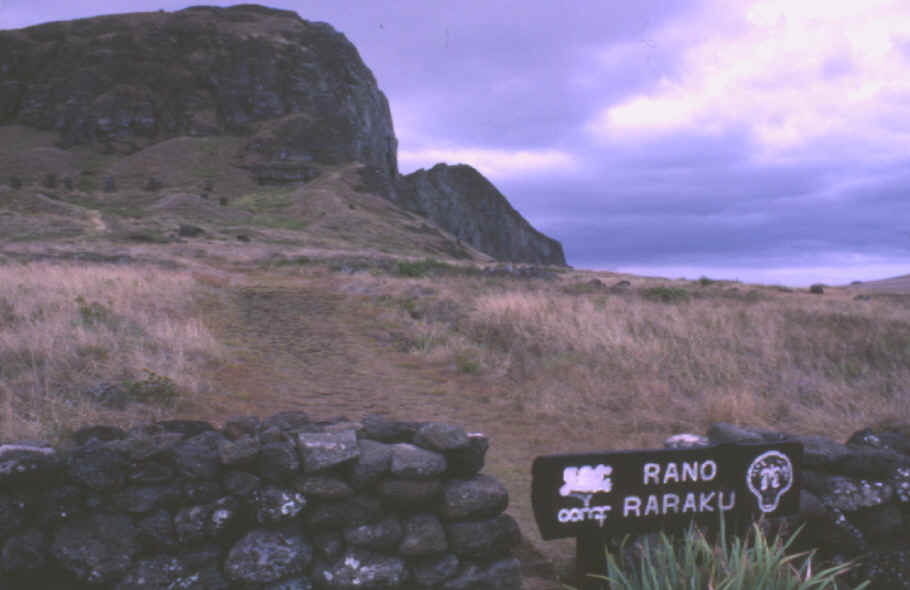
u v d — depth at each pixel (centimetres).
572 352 1066
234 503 300
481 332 1273
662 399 824
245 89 15125
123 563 288
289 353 1099
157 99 14525
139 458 299
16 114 14225
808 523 351
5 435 504
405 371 1005
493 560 315
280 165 12488
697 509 312
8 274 1374
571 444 659
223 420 648
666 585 264
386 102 19725
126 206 8994
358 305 1770
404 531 306
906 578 340
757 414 778
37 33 16112
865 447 379
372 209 11038
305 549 302
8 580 283
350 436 315
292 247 5753
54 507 290
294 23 18675
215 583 294
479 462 326
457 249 9844
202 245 5006
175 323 1075
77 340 799
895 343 1164
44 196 8425
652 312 1370
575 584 354
